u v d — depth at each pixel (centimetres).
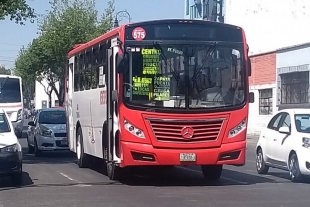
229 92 1504
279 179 1709
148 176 1780
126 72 1469
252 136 4150
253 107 4294
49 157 2547
